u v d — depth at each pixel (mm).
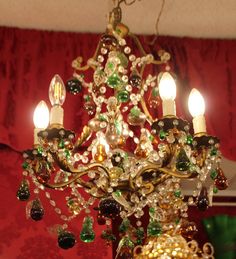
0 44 1989
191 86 2008
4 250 1764
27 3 1930
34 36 2031
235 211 2752
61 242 1274
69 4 1938
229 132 1966
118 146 1402
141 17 2021
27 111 1891
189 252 1639
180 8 1982
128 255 1471
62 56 2004
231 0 1955
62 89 1349
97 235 1830
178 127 1224
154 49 2061
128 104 1703
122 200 1300
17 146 1838
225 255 2463
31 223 1823
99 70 1509
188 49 2094
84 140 1469
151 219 1413
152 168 1303
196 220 2688
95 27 2057
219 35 2146
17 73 1949
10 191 1864
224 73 2070
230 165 2521
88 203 1359
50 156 1291
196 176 1310
